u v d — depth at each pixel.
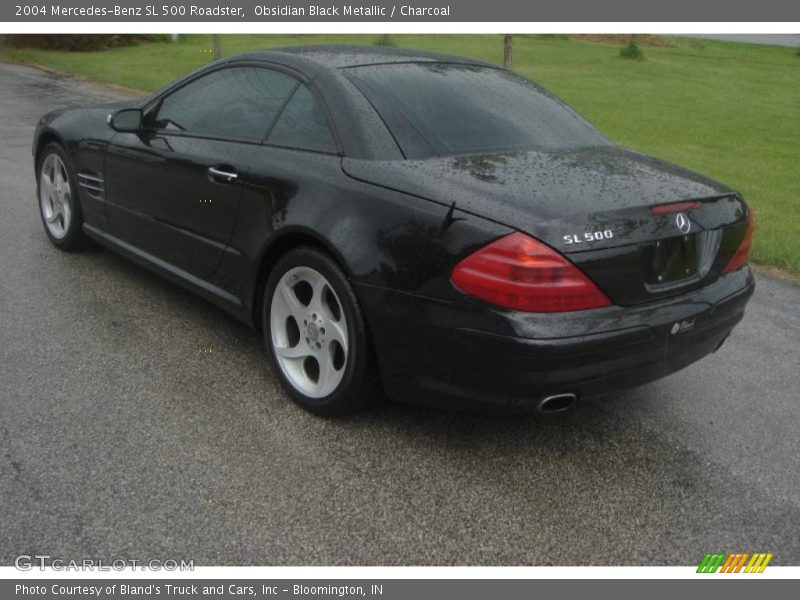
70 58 19.94
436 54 4.27
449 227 2.92
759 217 7.87
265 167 3.62
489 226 2.84
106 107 5.34
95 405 3.54
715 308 3.21
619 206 2.94
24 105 12.69
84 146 5.02
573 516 2.97
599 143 3.83
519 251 2.76
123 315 4.55
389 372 3.18
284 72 3.86
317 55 3.90
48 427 3.34
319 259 3.31
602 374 2.91
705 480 3.25
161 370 3.92
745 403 3.95
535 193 2.96
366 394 3.36
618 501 3.07
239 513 2.87
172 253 4.36
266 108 3.85
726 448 3.51
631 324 2.91
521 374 2.82
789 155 11.74
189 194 4.09
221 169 3.84
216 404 3.62
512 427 3.57
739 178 9.92
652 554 2.79
